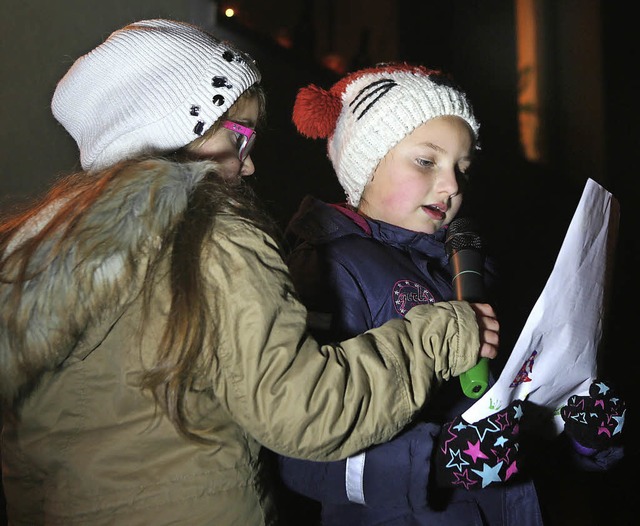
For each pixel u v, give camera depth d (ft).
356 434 3.59
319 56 19.69
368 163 5.35
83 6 11.17
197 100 4.35
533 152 21.91
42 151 10.82
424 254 5.27
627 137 21.91
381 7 20.97
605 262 4.52
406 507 4.37
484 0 22.25
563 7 23.31
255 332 3.46
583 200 4.14
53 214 3.84
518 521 4.85
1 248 3.92
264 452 4.16
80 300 3.47
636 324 14.55
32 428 3.80
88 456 3.69
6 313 3.54
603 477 9.69
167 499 3.63
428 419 4.68
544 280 14.82
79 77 4.48
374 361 3.63
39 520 3.89
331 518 4.68
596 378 4.87
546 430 4.97
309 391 3.45
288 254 5.23
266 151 13.84
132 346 3.61
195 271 3.49
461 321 3.92
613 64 22.35
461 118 5.34
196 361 3.55
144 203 3.51
